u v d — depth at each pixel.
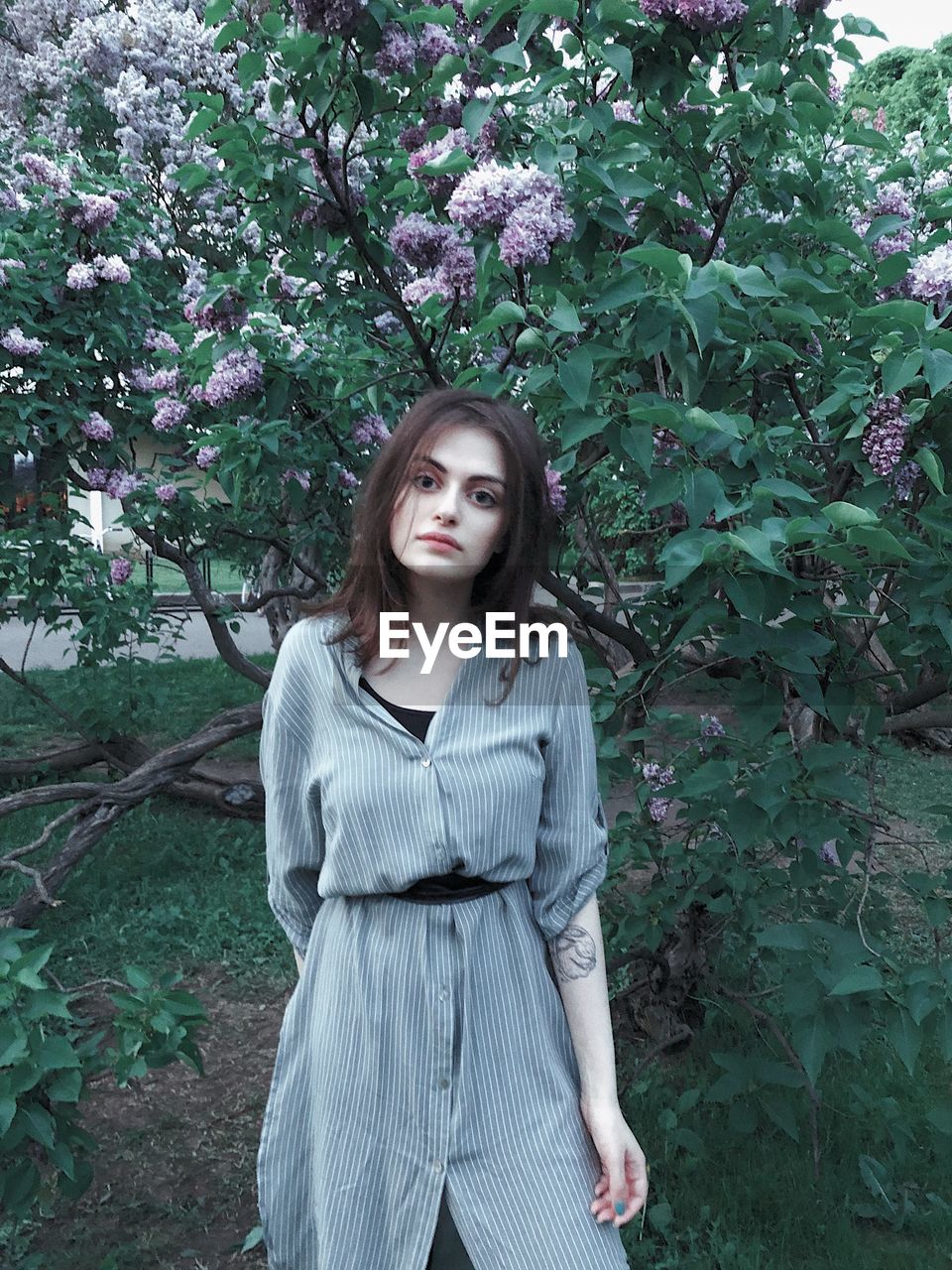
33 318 5.00
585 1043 1.41
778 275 2.47
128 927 4.58
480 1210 1.30
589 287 2.29
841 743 2.38
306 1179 1.49
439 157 2.56
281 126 3.14
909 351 2.02
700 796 2.54
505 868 1.40
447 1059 1.35
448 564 1.37
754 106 2.39
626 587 4.18
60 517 5.34
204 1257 2.65
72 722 5.80
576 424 2.16
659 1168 2.87
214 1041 3.74
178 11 7.57
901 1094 3.20
